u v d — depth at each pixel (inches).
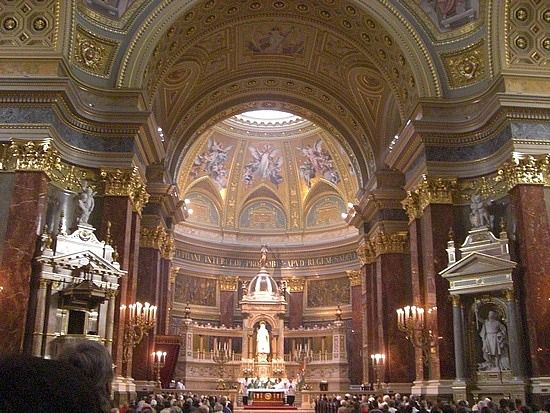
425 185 637.9
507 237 579.2
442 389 585.0
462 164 642.8
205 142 1318.9
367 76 868.6
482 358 584.1
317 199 1398.9
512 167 575.5
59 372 43.8
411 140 668.7
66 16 581.6
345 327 1269.7
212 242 1343.5
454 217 633.6
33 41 576.1
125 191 614.5
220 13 772.0
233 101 989.2
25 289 513.7
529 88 592.1
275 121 1349.7
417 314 633.6
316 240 1373.0
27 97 550.6
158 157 737.6
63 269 538.6
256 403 1055.0
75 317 546.3
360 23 754.8
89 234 574.6
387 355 815.1
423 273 660.1
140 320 631.8
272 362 1182.3
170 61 770.8
